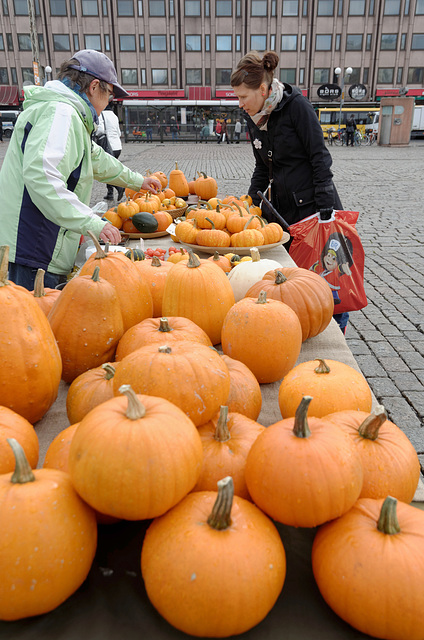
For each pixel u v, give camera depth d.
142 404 1.02
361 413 1.28
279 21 43.53
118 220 3.90
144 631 0.93
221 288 2.00
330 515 1.00
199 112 35.91
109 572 1.03
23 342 1.33
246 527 0.95
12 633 0.92
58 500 0.93
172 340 1.53
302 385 1.43
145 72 44.94
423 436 3.18
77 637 0.91
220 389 1.29
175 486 0.96
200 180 5.47
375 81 45.31
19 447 0.93
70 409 1.42
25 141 2.57
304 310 2.06
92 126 2.77
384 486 1.12
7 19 42.91
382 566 0.90
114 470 0.92
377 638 0.92
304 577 1.04
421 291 5.80
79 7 42.72
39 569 0.87
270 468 1.01
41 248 2.69
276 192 3.78
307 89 45.41
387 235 8.38
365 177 15.29
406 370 4.02
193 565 0.88
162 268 2.28
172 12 43.12
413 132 35.81
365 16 43.38
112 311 1.63
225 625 0.87
